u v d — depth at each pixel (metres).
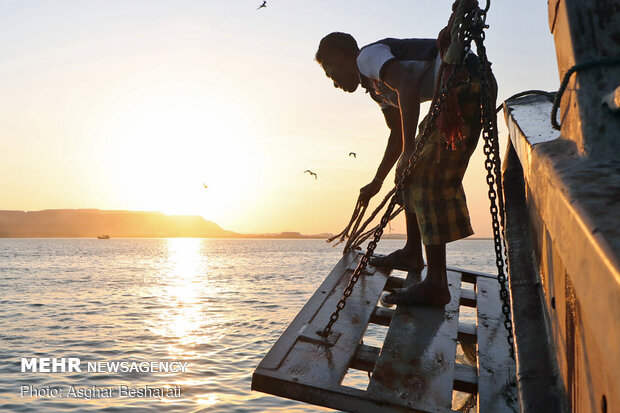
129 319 17.78
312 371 2.24
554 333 1.57
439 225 2.91
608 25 1.06
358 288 3.34
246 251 130.38
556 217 0.91
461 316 17.02
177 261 71.69
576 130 1.08
